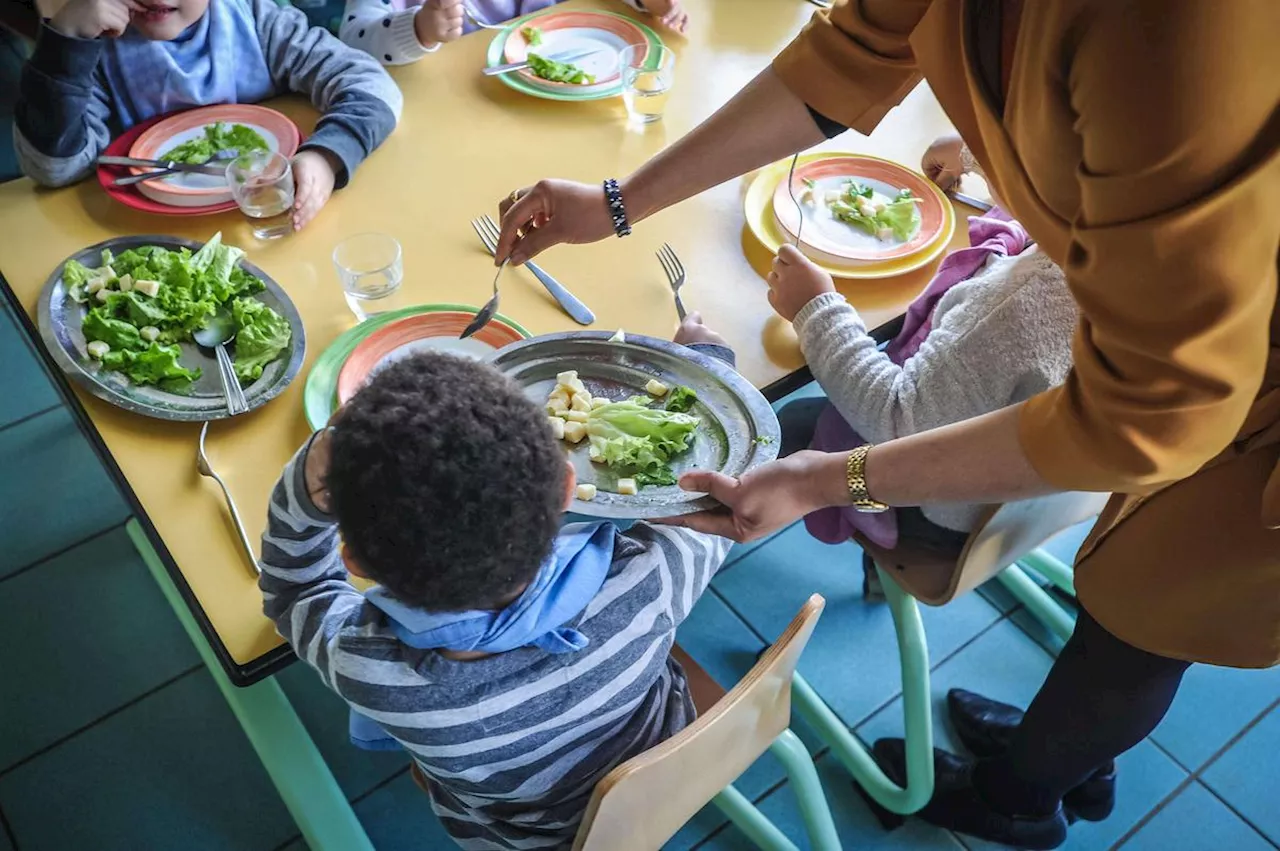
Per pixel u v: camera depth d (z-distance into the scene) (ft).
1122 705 4.04
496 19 6.70
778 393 3.91
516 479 2.34
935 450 2.84
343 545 2.53
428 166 4.77
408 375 2.41
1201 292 2.06
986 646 6.13
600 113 5.19
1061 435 2.52
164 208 4.36
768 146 3.75
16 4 6.09
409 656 2.67
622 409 3.39
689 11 5.93
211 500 3.33
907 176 4.79
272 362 3.74
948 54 2.59
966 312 3.61
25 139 4.37
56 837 5.15
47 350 3.66
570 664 2.77
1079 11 1.99
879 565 4.47
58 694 5.66
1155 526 3.37
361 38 5.62
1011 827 5.13
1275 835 5.41
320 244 4.32
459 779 2.90
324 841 3.88
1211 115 1.87
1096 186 2.09
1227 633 3.51
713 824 5.33
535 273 4.19
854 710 5.81
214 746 5.51
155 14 4.79
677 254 4.37
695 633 6.10
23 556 6.23
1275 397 2.86
